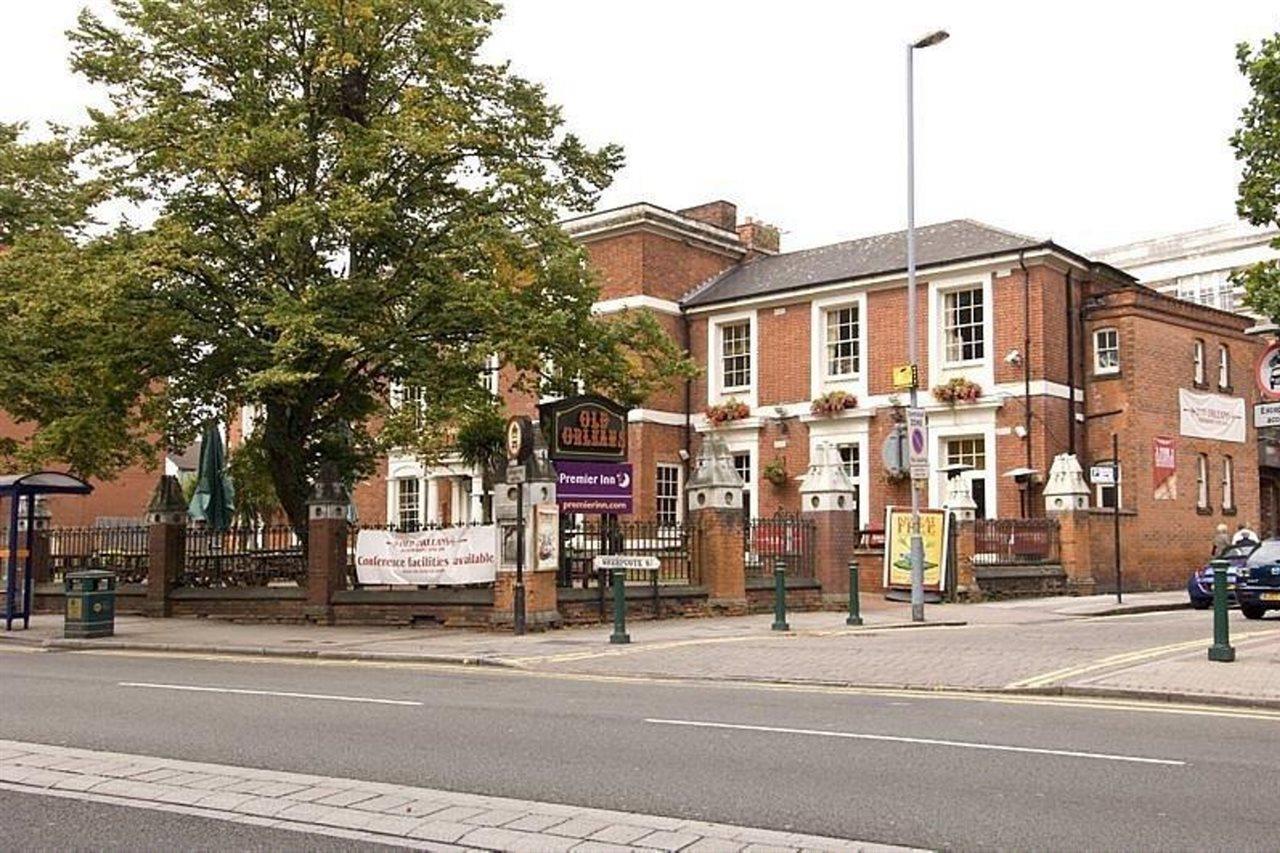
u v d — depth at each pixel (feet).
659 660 47.83
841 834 19.86
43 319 64.64
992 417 95.91
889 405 101.55
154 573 77.05
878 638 55.31
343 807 21.81
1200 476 103.55
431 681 43.06
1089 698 36.73
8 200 82.43
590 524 69.46
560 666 47.39
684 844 19.16
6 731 31.01
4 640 64.44
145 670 48.06
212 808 21.93
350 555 70.03
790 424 108.06
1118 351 97.81
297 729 30.94
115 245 65.72
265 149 63.00
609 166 75.00
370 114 71.36
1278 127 56.08
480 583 63.46
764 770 25.05
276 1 67.26
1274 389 43.04
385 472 127.34
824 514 75.56
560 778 24.41
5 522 101.50
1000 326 96.58
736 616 68.85
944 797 22.47
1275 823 20.43
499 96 71.15
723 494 69.87
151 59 68.90
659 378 74.33
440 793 22.93
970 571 82.07
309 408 73.36
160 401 70.08
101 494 148.87
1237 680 37.88
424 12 67.92
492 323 66.44
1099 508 93.20
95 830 20.52
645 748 27.76
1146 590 95.66
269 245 67.15
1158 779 23.98
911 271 67.21
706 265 120.37
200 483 83.87
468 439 72.23
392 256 70.95
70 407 73.61
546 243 69.92
